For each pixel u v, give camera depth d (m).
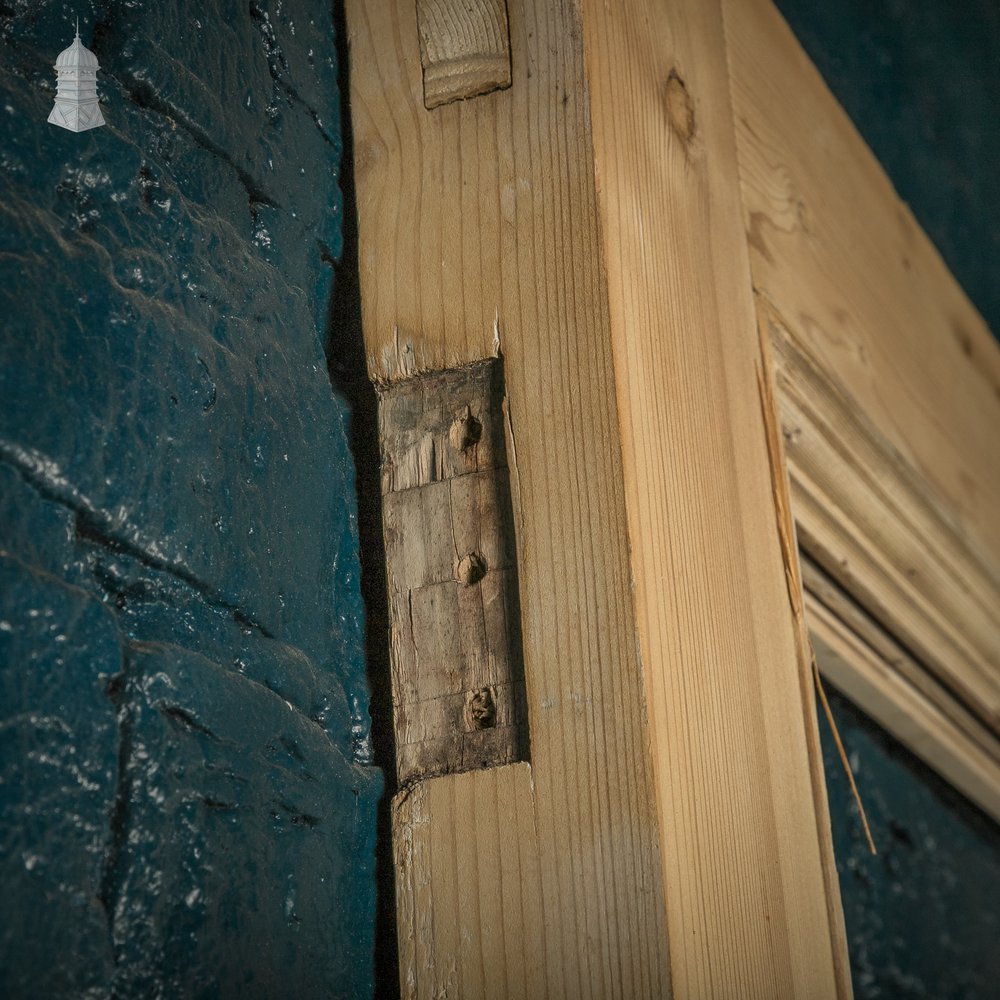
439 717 0.51
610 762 0.49
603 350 0.50
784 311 0.62
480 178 0.53
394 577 0.52
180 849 0.46
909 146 1.01
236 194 0.51
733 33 0.63
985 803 0.88
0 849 0.43
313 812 0.49
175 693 0.47
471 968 0.49
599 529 0.50
